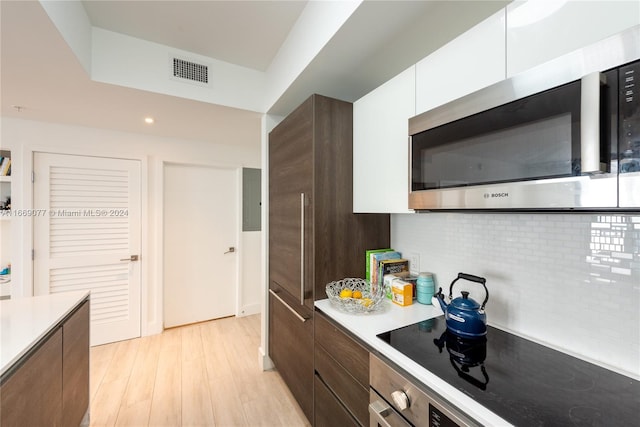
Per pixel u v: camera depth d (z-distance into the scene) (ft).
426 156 3.51
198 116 7.62
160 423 5.58
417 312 4.49
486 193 2.81
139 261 9.27
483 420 2.20
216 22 5.48
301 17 5.26
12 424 3.00
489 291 4.16
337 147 5.21
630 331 2.85
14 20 3.83
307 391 5.21
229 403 6.17
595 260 3.10
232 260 11.18
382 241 5.81
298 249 5.55
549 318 3.48
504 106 2.67
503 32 2.80
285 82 5.99
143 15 5.25
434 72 3.55
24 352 3.21
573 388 2.58
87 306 5.27
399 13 3.75
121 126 8.50
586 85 1.98
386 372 3.18
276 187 6.82
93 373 7.24
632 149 1.90
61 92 6.07
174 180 10.11
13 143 7.63
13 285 7.65
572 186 2.19
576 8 2.30
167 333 9.63
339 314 4.40
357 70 5.25
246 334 9.61
